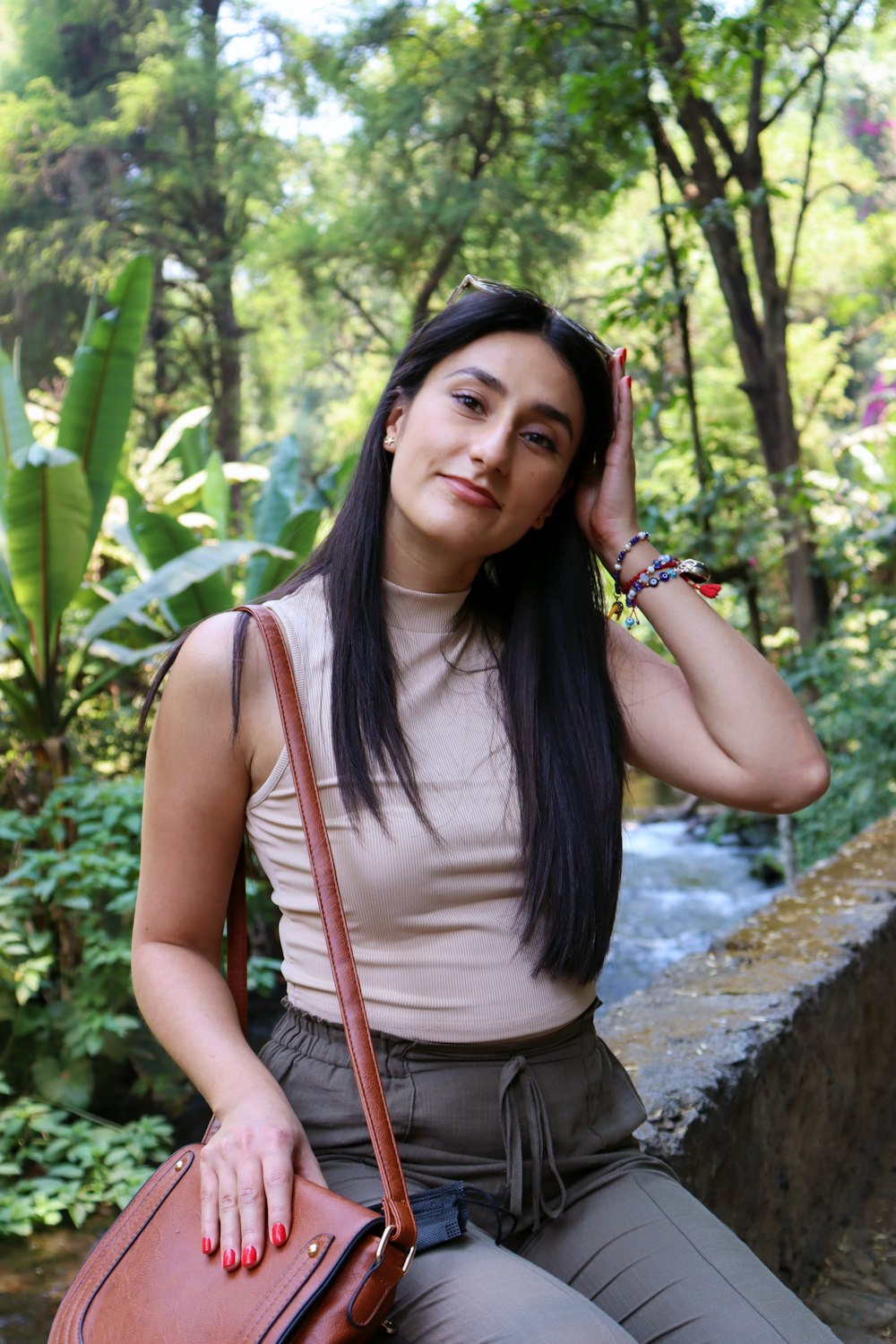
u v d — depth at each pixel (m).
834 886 2.98
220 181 15.86
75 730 5.05
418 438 1.18
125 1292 0.98
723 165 9.59
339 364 18.45
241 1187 0.97
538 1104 1.14
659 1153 1.59
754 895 7.15
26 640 3.99
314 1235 0.93
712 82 6.19
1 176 15.62
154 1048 3.81
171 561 4.36
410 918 1.12
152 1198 1.03
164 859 1.16
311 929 1.14
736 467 7.14
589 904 1.16
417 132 14.30
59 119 16.12
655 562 1.33
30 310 15.80
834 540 7.24
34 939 3.61
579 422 1.21
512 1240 1.15
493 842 1.14
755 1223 1.91
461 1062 1.12
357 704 1.13
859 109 14.08
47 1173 3.37
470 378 1.17
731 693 1.29
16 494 3.58
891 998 2.72
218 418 16.83
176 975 1.14
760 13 5.13
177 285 17.02
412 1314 0.99
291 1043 1.16
